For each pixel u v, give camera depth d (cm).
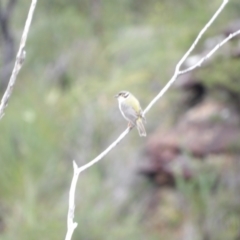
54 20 2159
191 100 1448
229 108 1313
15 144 1547
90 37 2148
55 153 1570
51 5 2214
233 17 1747
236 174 1185
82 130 1622
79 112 1689
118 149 1484
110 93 1684
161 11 2042
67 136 1633
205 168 1203
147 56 1786
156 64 1695
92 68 2012
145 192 1335
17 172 1445
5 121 1619
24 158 1523
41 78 2061
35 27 2184
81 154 1562
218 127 1284
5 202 1350
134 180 1365
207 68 1368
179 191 1280
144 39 1908
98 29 2167
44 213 1312
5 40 2091
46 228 1225
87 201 1376
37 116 1683
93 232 1230
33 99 1831
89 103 1698
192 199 1198
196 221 1192
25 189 1383
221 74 1302
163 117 1470
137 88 1630
